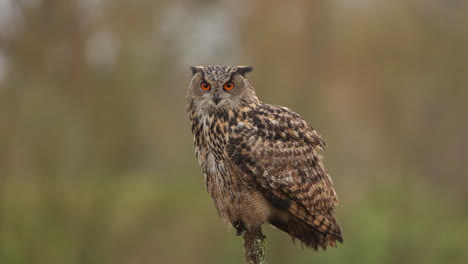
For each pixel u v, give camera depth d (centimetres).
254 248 953
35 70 1967
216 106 960
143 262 2023
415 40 2830
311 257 2153
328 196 992
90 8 2058
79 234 1945
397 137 2741
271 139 965
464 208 2478
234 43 2295
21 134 1945
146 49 2123
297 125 997
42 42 1977
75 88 2025
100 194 1969
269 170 949
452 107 3027
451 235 2273
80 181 1986
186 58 2200
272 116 983
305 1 2320
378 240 2209
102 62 2100
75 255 1938
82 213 1953
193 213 2081
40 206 1923
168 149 2312
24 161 1955
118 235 1998
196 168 2219
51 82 2006
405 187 2334
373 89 2639
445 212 2347
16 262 1873
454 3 3002
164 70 2159
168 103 2264
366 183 2478
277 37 2322
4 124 1930
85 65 2048
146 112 2198
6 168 1914
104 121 2058
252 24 2316
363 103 2638
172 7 2152
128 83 2102
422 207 2339
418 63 2898
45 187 1922
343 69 2520
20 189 1933
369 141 2708
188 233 2064
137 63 2116
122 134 2097
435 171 2981
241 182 961
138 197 2036
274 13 2316
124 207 2012
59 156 1969
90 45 2078
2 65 1958
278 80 2327
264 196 959
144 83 2134
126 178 2086
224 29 2252
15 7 1942
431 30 2916
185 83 2236
